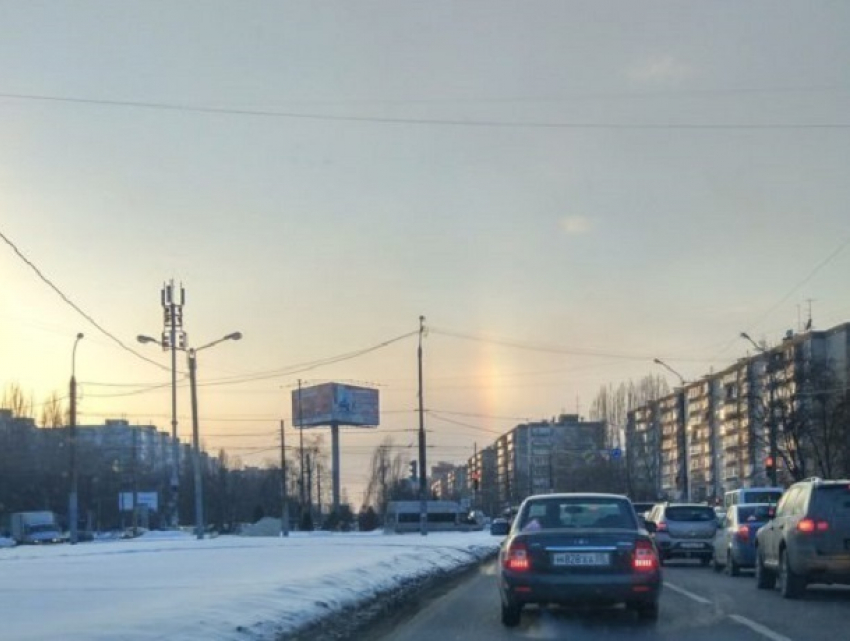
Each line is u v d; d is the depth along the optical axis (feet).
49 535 249.75
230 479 408.46
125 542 169.17
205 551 118.62
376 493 424.05
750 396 239.30
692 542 95.86
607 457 336.49
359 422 324.60
